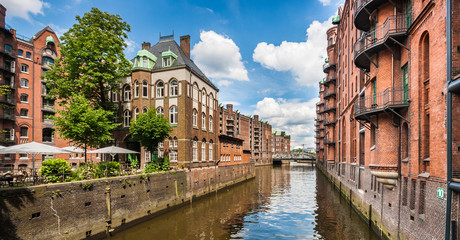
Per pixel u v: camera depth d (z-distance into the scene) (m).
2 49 30.42
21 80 32.47
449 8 8.12
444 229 8.06
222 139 36.75
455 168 7.82
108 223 15.30
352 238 14.80
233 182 39.44
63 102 22.52
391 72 12.75
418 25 10.46
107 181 15.49
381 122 12.99
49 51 35.09
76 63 21.98
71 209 13.07
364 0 13.67
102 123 17.97
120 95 28.92
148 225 17.88
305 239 15.07
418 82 10.45
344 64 31.22
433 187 8.88
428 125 10.06
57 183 12.65
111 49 23.17
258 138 105.69
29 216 11.17
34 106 33.34
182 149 26.23
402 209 11.37
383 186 13.71
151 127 23.41
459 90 7.74
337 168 34.66
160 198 20.92
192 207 23.84
